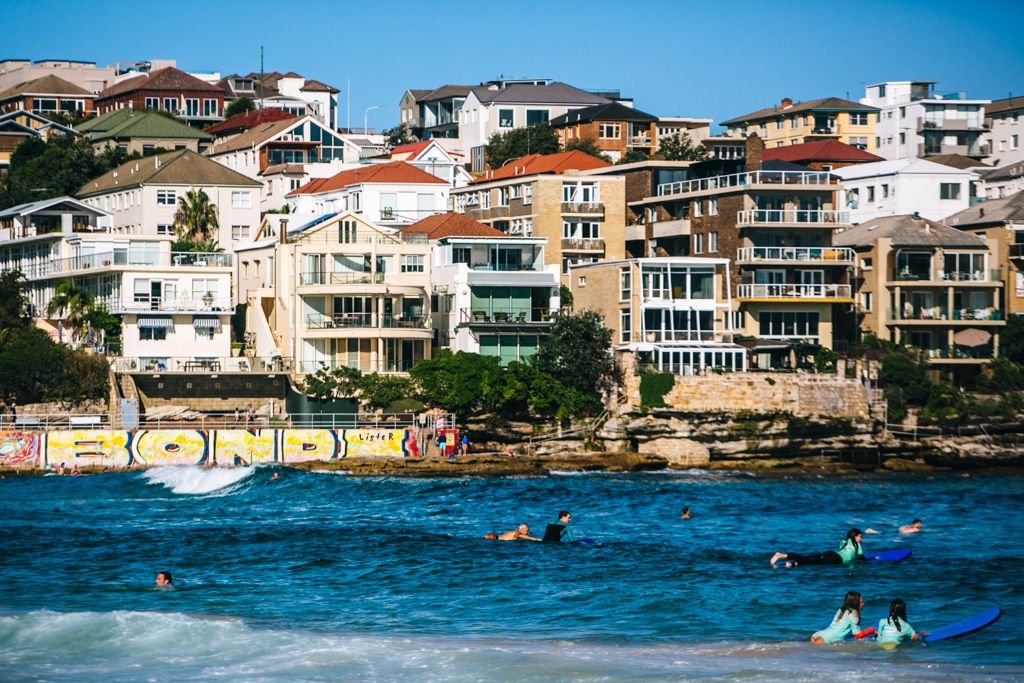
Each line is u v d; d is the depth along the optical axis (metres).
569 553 84.44
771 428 133.75
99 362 136.50
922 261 153.50
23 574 77.75
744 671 57.91
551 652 61.06
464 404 131.12
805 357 147.62
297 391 136.50
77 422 125.50
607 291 149.50
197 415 131.38
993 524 99.25
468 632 65.50
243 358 138.12
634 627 66.62
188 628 64.06
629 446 133.00
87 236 149.75
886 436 137.00
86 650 60.72
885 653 61.72
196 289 144.00
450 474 123.38
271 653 60.41
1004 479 131.00
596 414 135.00
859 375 139.75
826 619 68.50
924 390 140.88
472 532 92.56
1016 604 71.75
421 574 78.44
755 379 135.00
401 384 133.00
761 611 70.06
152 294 142.88
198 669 58.19
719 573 79.00
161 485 112.75
